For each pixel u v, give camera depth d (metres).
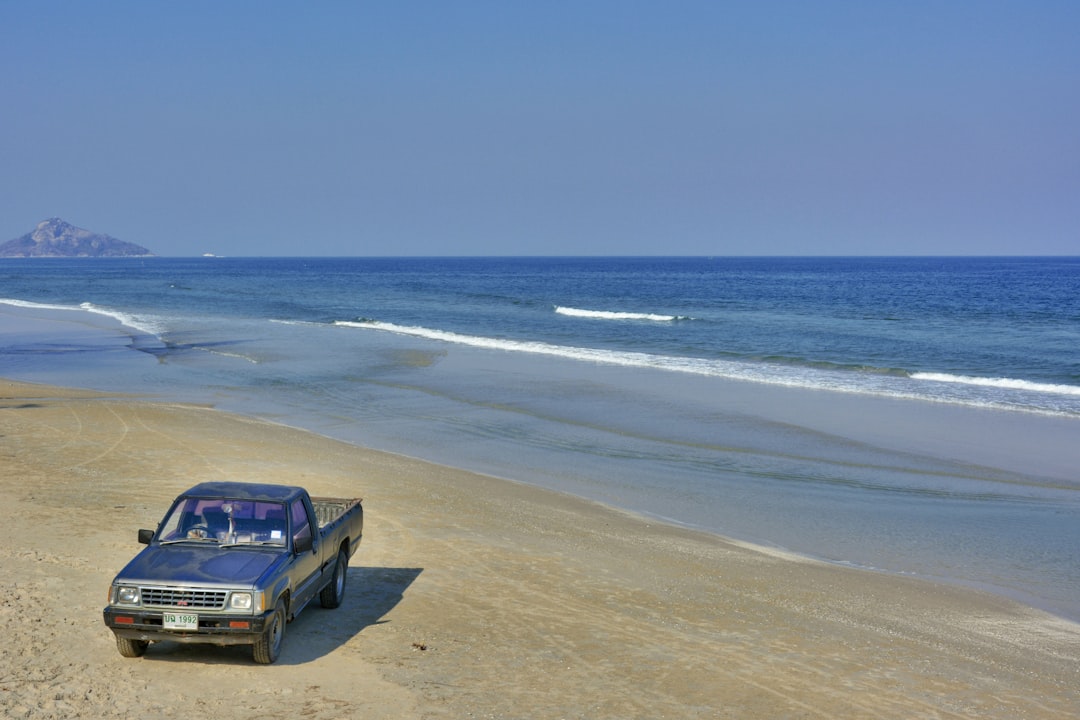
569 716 8.48
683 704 8.90
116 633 8.87
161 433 23.16
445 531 15.17
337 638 10.29
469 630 10.72
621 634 10.82
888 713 8.95
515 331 55.47
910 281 133.75
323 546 10.73
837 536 16.11
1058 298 86.25
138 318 64.62
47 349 45.06
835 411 28.44
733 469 21.19
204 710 8.20
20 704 8.05
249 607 8.81
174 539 9.77
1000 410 28.70
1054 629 11.80
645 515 17.16
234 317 66.75
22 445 20.97
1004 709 9.21
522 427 25.95
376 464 20.36
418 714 8.34
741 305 79.12
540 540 14.90
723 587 12.92
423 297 94.25
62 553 12.78
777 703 9.04
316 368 38.22
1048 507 18.16
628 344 47.81
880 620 11.86
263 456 20.64
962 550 15.38
